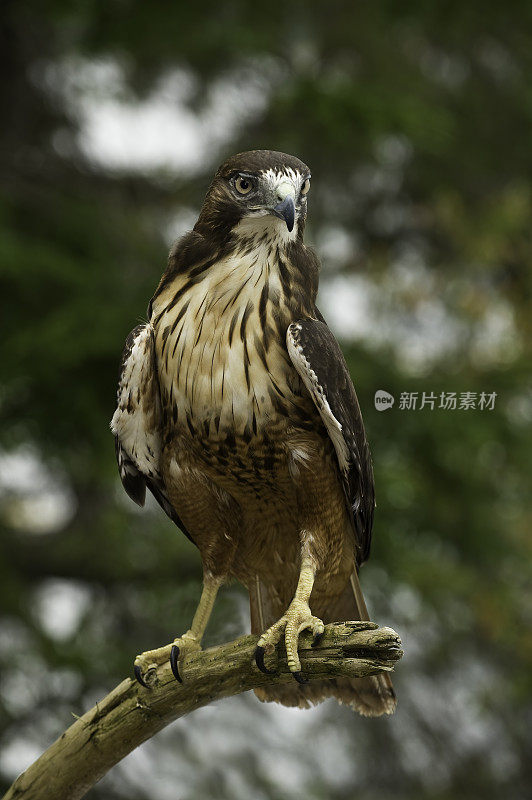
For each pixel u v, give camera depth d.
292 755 15.31
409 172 16.08
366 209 16.31
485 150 16.55
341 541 5.68
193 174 15.34
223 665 4.88
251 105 15.20
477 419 12.94
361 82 14.41
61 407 11.52
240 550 5.90
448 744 16.36
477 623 15.00
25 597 13.60
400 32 15.73
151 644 14.04
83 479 13.35
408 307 13.77
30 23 14.29
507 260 14.70
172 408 5.52
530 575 14.94
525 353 13.65
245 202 5.47
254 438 5.45
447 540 14.12
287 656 4.75
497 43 16.08
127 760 13.28
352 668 4.65
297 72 14.16
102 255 13.13
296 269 5.55
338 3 15.27
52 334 11.09
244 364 5.35
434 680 16.19
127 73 15.31
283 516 5.72
